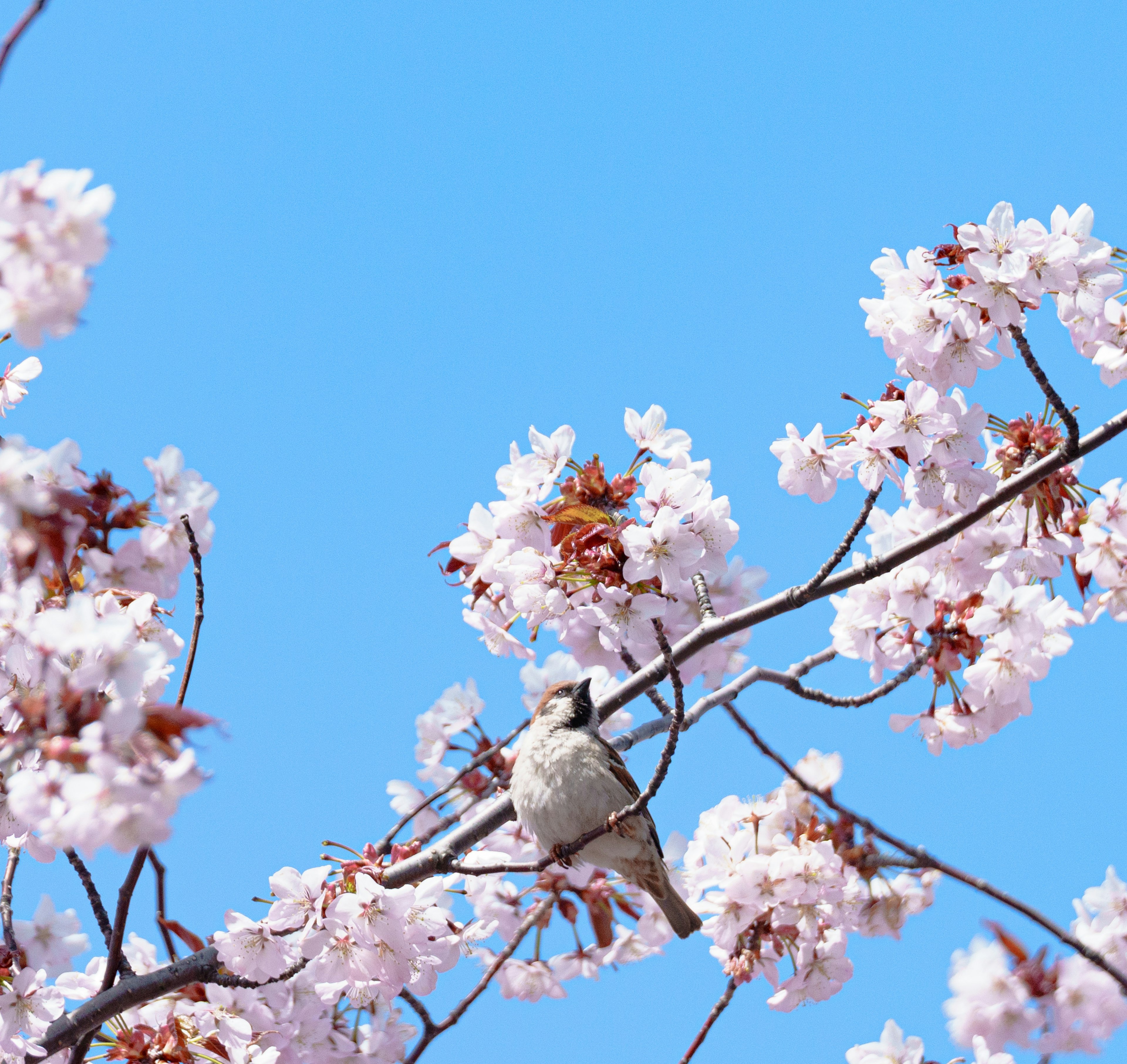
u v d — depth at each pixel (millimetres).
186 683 4680
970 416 5750
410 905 5258
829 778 6188
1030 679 5980
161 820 3166
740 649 7238
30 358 6086
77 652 3969
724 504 5336
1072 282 5512
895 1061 5574
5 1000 5320
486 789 7398
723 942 5973
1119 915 5055
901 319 5719
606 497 5289
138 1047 5492
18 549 3781
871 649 6145
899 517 6445
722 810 6215
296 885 5324
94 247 3430
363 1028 6348
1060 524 6254
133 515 4566
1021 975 4824
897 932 6000
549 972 7211
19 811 3248
